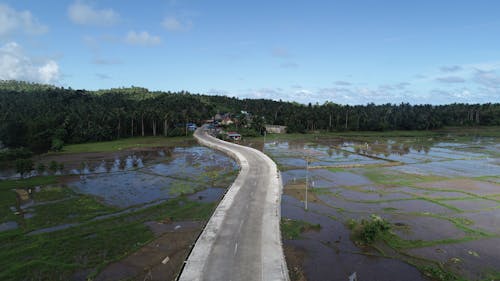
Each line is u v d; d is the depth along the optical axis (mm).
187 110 177750
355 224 34406
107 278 24375
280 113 189250
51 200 43500
